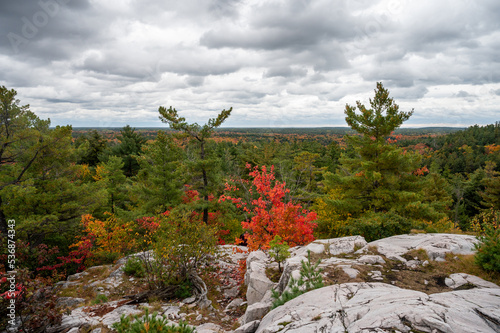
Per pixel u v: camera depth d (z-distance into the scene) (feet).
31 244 48.52
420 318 11.06
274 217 38.50
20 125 45.91
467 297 14.32
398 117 47.26
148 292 31.30
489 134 375.45
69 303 30.37
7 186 45.55
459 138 376.48
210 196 68.49
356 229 37.22
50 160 50.39
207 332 21.95
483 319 11.30
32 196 45.88
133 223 57.82
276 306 18.66
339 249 29.53
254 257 34.73
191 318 26.23
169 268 34.06
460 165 241.35
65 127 49.34
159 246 32.32
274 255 27.12
